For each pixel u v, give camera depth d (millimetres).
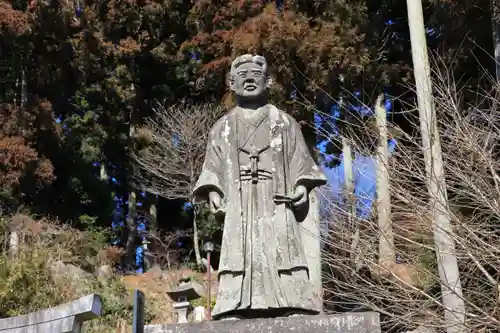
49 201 23891
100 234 21875
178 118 23438
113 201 25203
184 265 22500
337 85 18656
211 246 14273
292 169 7031
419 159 12508
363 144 13773
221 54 20438
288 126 7172
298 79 18500
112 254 20984
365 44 19141
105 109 24734
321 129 17766
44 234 18766
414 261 11617
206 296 17953
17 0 22750
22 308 14695
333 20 18844
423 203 11852
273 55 18172
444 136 12195
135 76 24844
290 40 17984
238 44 18875
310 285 6543
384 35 19953
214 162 7074
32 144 21641
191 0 23828
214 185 6945
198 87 22219
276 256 6613
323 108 18875
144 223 26188
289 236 6691
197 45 21922
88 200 24297
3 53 22391
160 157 23453
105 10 24047
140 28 24422
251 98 7262
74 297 15750
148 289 18750
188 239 25547
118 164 26469
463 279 11508
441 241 10703
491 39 17391
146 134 24234
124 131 25312
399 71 18875
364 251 11625
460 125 12320
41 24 21906
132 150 24578
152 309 16953
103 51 23516
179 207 26594
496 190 10422
